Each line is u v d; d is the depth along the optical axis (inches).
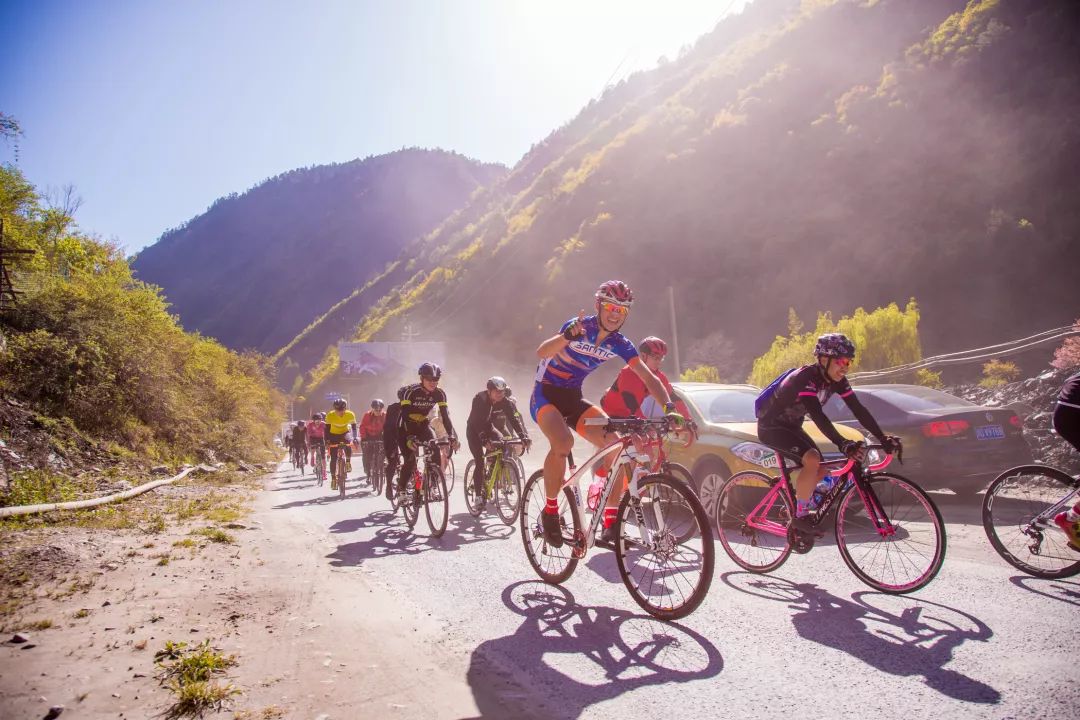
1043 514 168.7
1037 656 115.6
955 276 1878.7
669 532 148.0
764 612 148.7
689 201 2871.6
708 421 265.4
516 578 189.0
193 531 272.7
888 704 100.7
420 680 115.0
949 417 267.6
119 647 129.0
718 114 3380.9
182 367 861.8
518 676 116.4
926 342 1788.9
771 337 2079.2
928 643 124.8
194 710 101.0
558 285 2950.3
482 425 303.9
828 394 179.5
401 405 293.7
